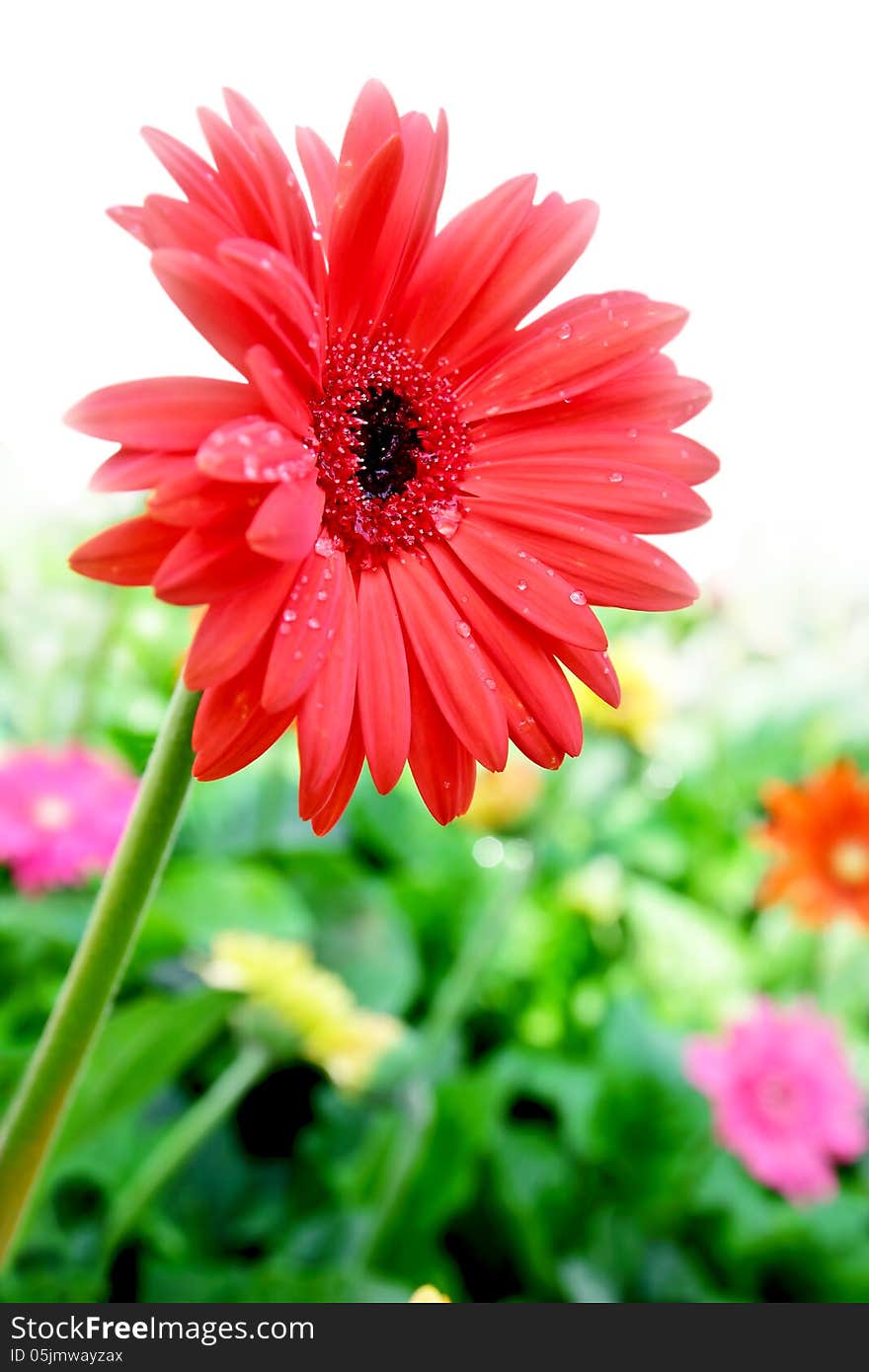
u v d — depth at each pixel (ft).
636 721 2.54
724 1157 2.40
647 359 1.13
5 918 1.76
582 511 1.10
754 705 3.73
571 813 3.03
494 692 1.09
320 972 2.04
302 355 1.03
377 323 1.11
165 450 0.99
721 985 2.89
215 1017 1.45
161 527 1.00
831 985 2.97
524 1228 2.00
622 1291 2.08
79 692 2.54
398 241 1.09
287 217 1.03
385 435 1.12
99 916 1.06
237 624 0.99
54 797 1.86
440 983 2.64
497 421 1.13
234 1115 2.14
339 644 1.05
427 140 1.09
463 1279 2.09
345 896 2.43
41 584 2.88
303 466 1.01
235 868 2.17
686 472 1.11
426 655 1.09
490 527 1.11
